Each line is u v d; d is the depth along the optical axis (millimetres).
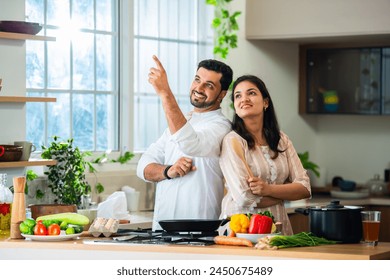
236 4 7562
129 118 6879
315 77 8070
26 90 6062
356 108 7895
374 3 7062
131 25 6891
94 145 6699
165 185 5000
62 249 4145
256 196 4496
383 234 7477
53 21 6352
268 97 4645
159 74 4441
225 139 4586
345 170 8438
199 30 7574
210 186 4918
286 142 4723
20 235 4414
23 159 5398
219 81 4887
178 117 4453
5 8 5555
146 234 4371
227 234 4480
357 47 7859
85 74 6617
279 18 7418
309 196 4656
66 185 5906
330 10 7219
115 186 6590
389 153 8203
